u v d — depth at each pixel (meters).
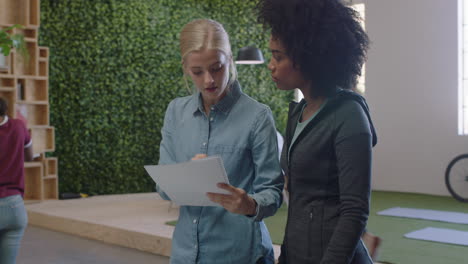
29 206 6.82
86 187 8.05
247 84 9.34
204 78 1.66
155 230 5.09
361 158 1.25
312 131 1.34
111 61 8.13
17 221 2.93
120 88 8.23
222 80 1.68
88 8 7.94
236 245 1.72
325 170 1.32
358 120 1.27
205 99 1.78
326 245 1.32
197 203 1.65
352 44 1.31
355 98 1.32
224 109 1.76
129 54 8.24
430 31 8.05
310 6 1.30
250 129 1.73
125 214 6.07
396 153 8.38
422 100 8.13
